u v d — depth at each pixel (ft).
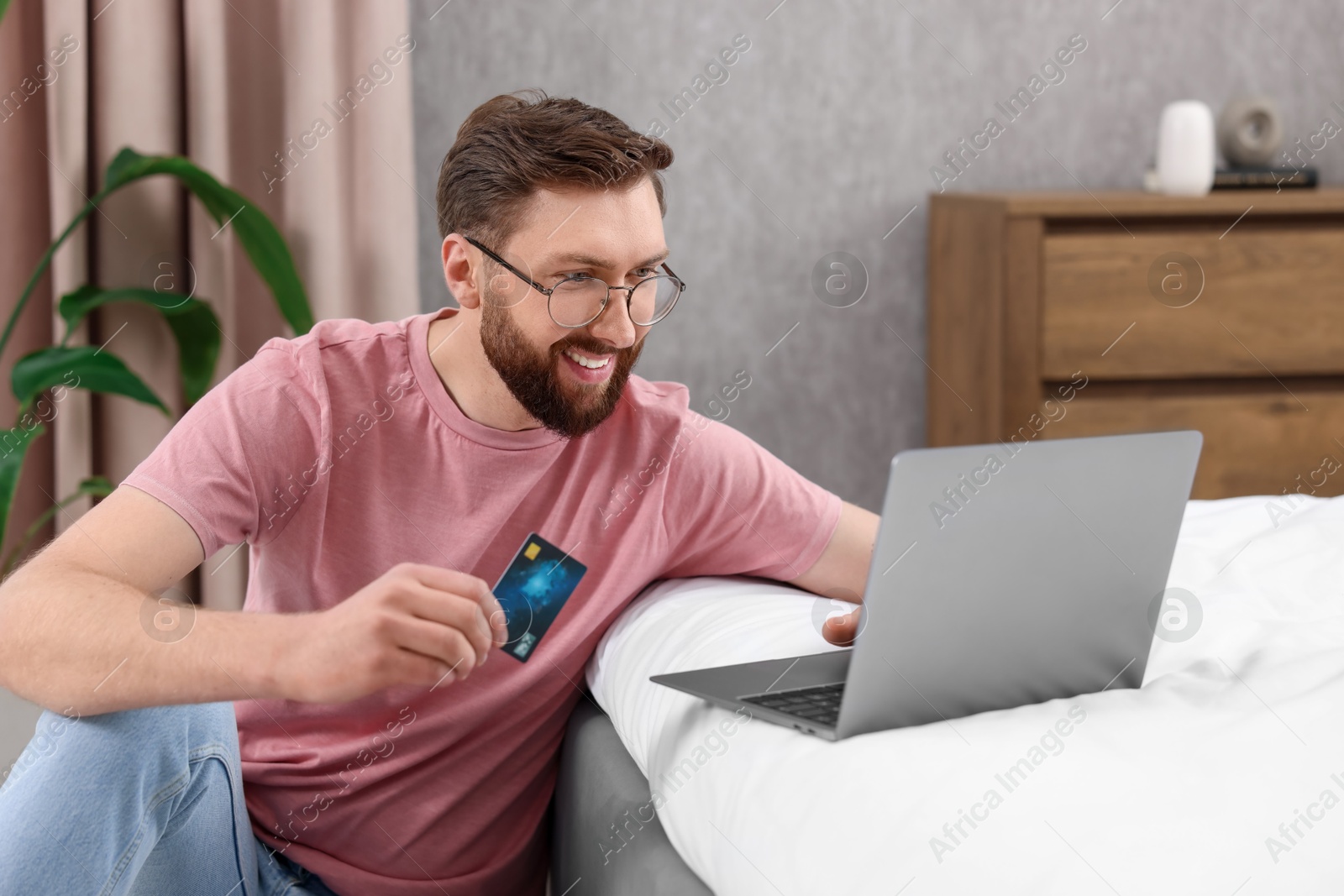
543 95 3.78
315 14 6.82
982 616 2.50
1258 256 7.01
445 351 3.46
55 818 2.58
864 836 2.12
